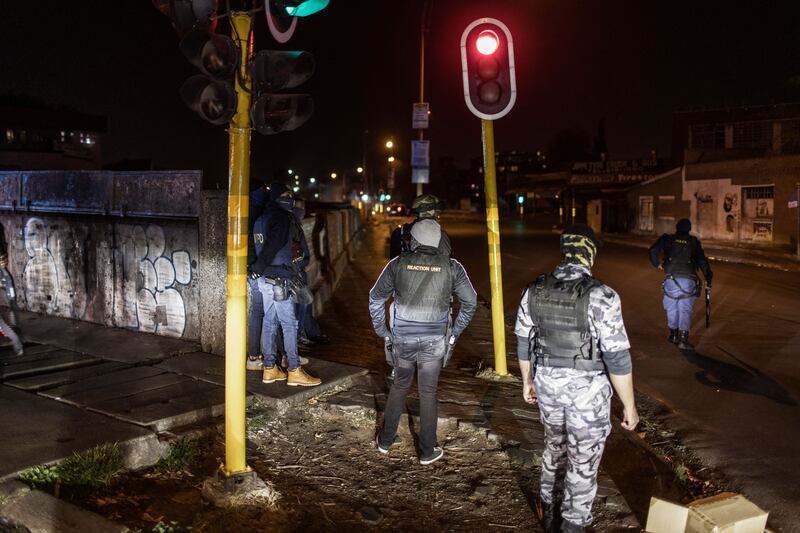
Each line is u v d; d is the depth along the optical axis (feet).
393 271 15.99
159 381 20.47
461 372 24.93
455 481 15.76
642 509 14.69
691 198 107.96
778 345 31.45
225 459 14.92
